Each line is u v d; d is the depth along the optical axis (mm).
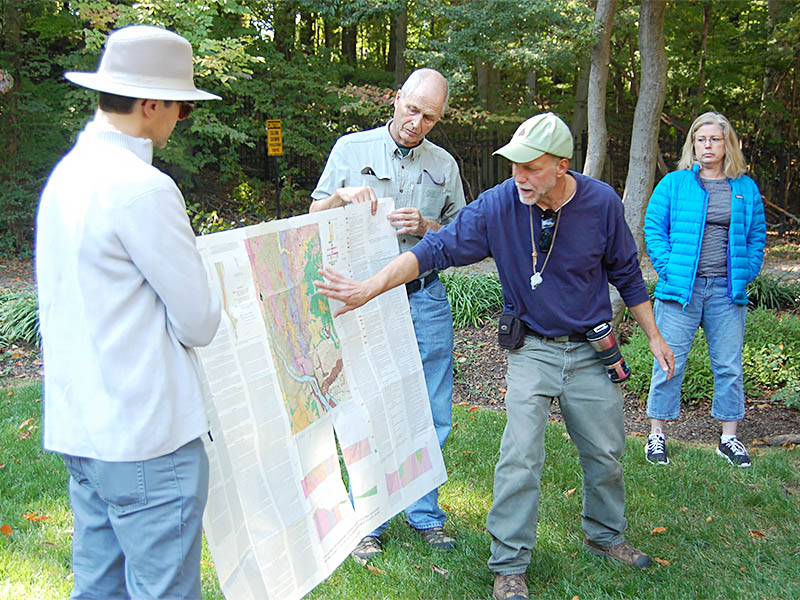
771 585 3133
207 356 2369
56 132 13219
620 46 17781
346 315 3027
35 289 9375
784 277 9547
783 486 4125
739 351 4527
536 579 3191
